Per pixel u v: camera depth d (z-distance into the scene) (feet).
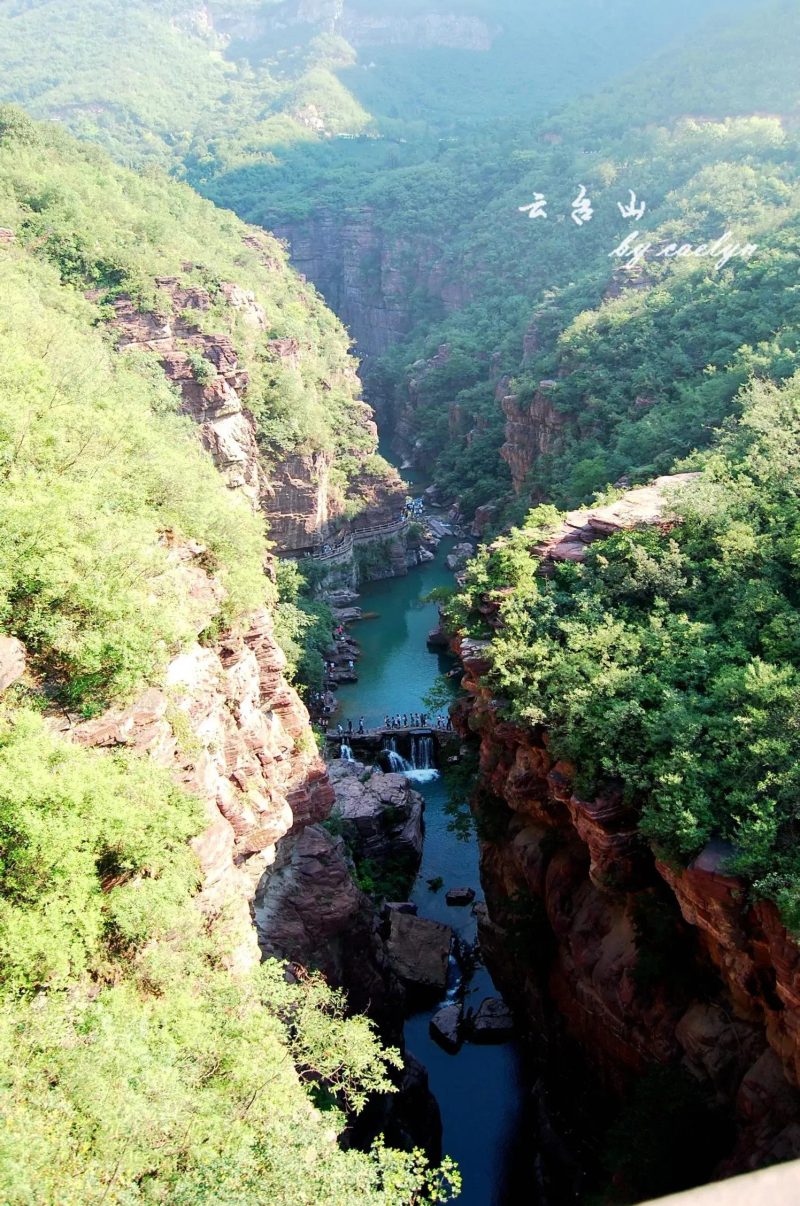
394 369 527.40
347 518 324.80
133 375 206.08
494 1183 121.29
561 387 300.20
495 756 140.05
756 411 171.42
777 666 111.45
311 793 123.13
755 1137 90.12
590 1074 121.39
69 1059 53.62
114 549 85.10
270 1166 56.65
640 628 125.29
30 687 73.46
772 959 86.79
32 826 59.77
